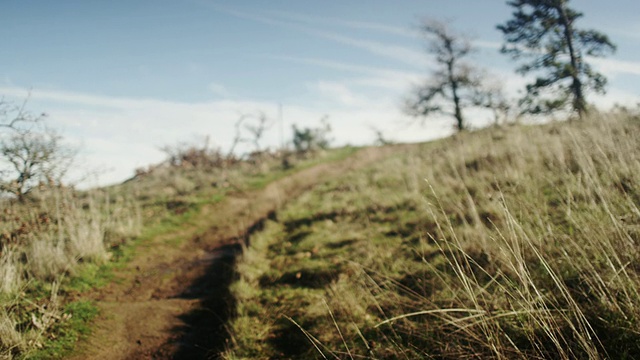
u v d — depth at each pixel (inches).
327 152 970.7
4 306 161.2
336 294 167.2
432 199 277.9
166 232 350.9
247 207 445.1
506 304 125.9
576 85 611.5
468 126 900.0
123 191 542.3
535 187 217.9
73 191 321.1
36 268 211.5
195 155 693.3
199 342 166.6
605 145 208.4
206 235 351.6
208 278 248.7
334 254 227.0
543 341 110.3
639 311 100.7
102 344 162.6
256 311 178.9
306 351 141.0
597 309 112.1
